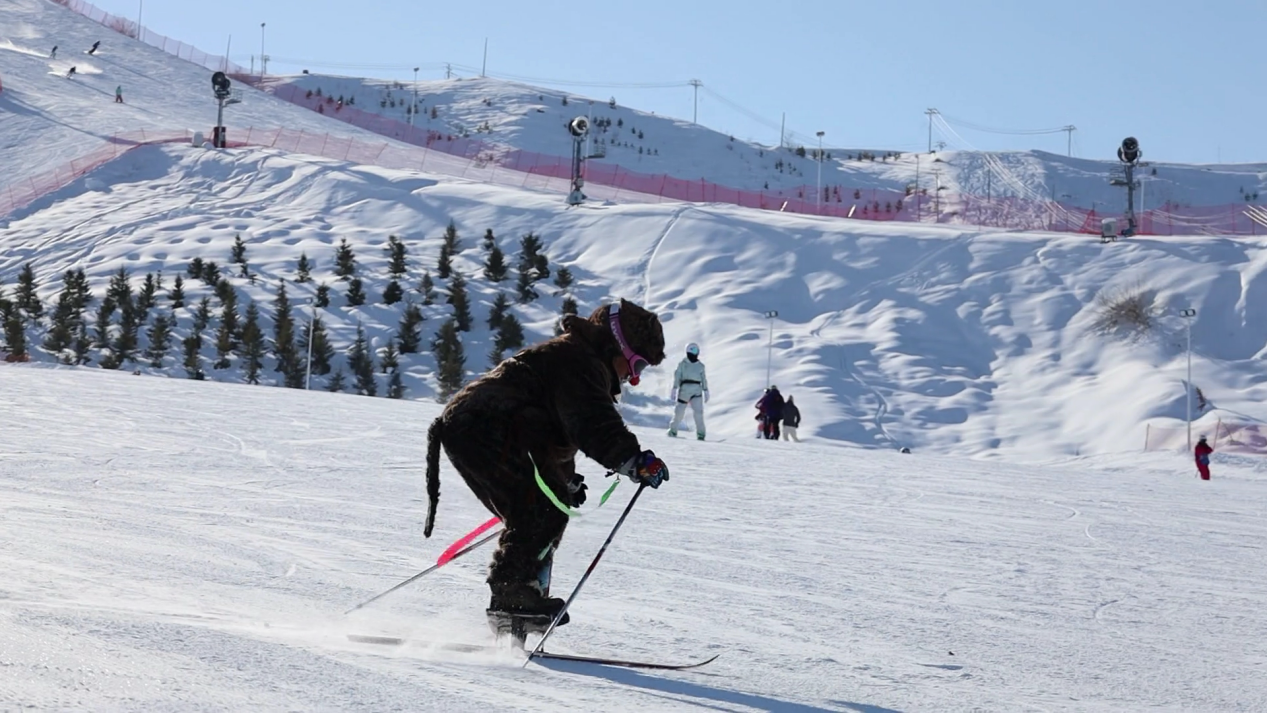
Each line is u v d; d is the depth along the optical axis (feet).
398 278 150.20
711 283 152.15
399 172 202.28
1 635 9.82
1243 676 15.43
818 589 20.76
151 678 8.93
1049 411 116.47
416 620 15.48
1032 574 24.06
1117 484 51.80
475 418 14.02
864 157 432.66
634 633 15.89
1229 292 138.21
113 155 222.07
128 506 25.27
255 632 12.41
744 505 34.04
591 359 14.44
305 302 142.10
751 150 395.96
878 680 13.79
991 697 13.26
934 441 109.19
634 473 13.85
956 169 403.54
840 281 151.33
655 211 173.27
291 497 28.71
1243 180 398.62
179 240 168.86
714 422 113.09
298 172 202.08
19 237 178.40
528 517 13.94
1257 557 28.55
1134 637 17.99
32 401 51.39
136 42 353.72
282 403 60.75
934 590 21.43
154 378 75.66
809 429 108.99
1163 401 112.68
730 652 14.98
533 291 146.51
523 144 352.90
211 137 236.22
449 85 432.25
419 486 32.19
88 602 13.73
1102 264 148.87
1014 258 153.38
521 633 13.60
